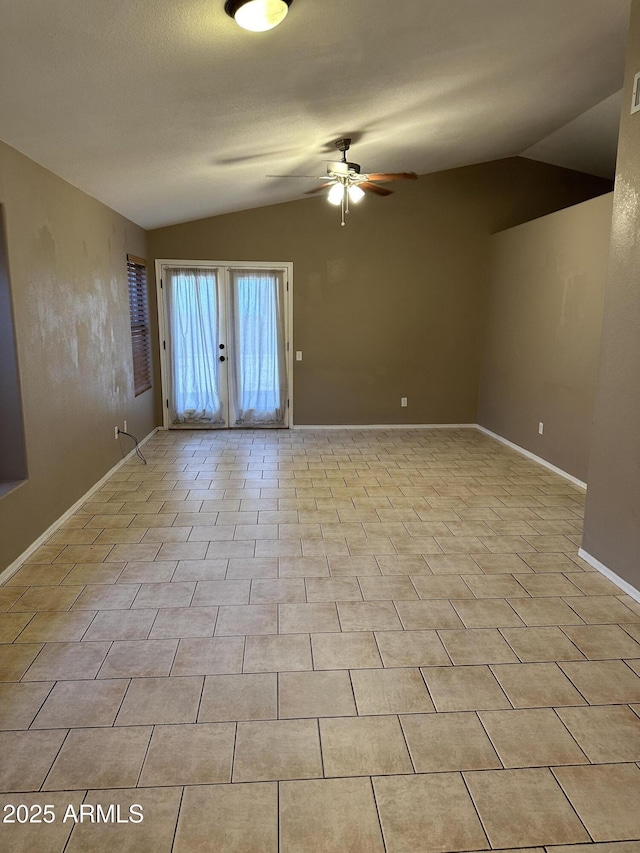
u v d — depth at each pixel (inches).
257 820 61.9
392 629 99.7
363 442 245.8
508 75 143.5
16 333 123.3
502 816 62.6
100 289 181.8
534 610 106.4
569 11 111.3
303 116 144.6
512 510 161.2
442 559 128.5
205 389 264.4
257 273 255.8
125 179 163.8
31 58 87.5
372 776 67.9
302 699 81.4
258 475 194.4
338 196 177.0
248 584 116.0
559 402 198.1
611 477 118.0
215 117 130.6
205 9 82.8
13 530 120.9
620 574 115.5
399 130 175.5
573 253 187.2
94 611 105.0
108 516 154.6
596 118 196.4
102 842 59.2
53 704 79.7
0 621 101.3
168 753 71.1
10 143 119.7
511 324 237.8
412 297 264.8
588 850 58.8
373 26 101.3
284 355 264.7
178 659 90.5
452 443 245.1
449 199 257.9
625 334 112.6
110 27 83.0
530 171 257.0
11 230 121.4
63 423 150.1
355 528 146.8
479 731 75.4
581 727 76.2
